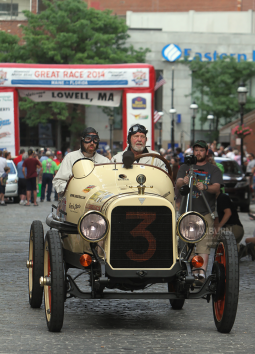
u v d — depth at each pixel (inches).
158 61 5595.5
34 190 2054.6
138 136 631.8
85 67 2245.3
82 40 4766.2
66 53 4547.2
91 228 495.8
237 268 513.7
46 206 2038.6
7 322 561.9
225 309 514.0
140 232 508.4
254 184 2292.1
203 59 5580.7
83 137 660.7
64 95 2277.3
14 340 494.0
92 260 503.8
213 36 5595.5
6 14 4820.4
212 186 709.3
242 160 2380.7
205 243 693.3
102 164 596.7
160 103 5634.8
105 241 506.3
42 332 524.4
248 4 6958.7
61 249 521.0
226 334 529.0
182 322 578.6
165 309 644.1
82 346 476.7
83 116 5083.7
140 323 569.6
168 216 513.3
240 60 5403.5
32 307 631.8
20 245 1122.0
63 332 525.3
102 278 488.7
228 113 5157.5
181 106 5595.5
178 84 5585.6
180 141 5585.6
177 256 519.2
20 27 4601.4
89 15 4768.7
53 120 5147.6
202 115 5260.8
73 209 582.2
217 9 6934.1
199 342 496.1
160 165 628.1
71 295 521.7
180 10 6939.0
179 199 757.3
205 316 609.6
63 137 5310.0
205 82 5275.6
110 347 474.3
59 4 4687.5
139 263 508.1
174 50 5546.3
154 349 470.6
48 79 2230.6
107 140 5521.7
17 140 2276.1
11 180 2165.4
